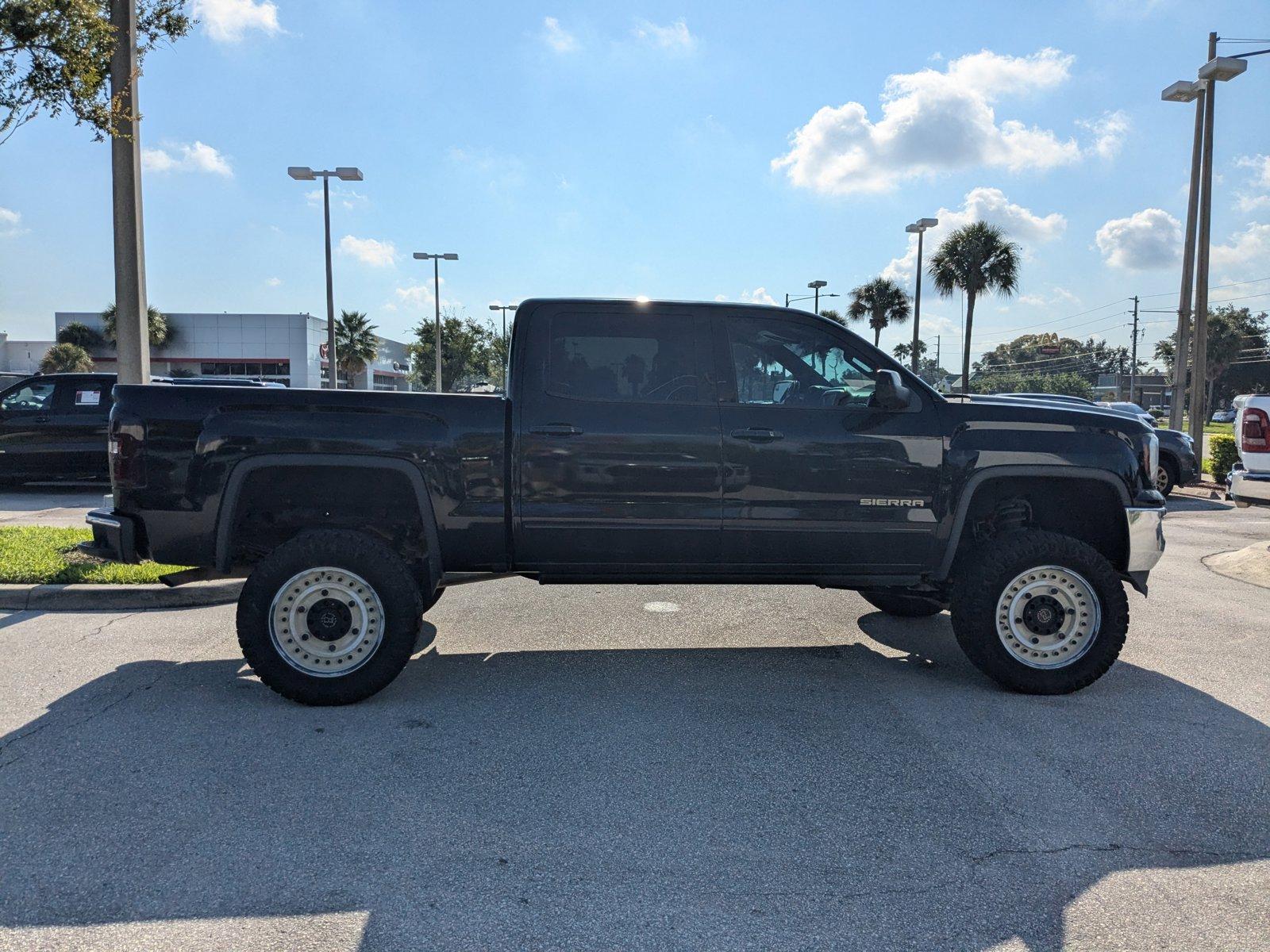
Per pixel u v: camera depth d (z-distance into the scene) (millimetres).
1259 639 5926
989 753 3928
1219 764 3811
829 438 4727
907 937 2551
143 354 8492
